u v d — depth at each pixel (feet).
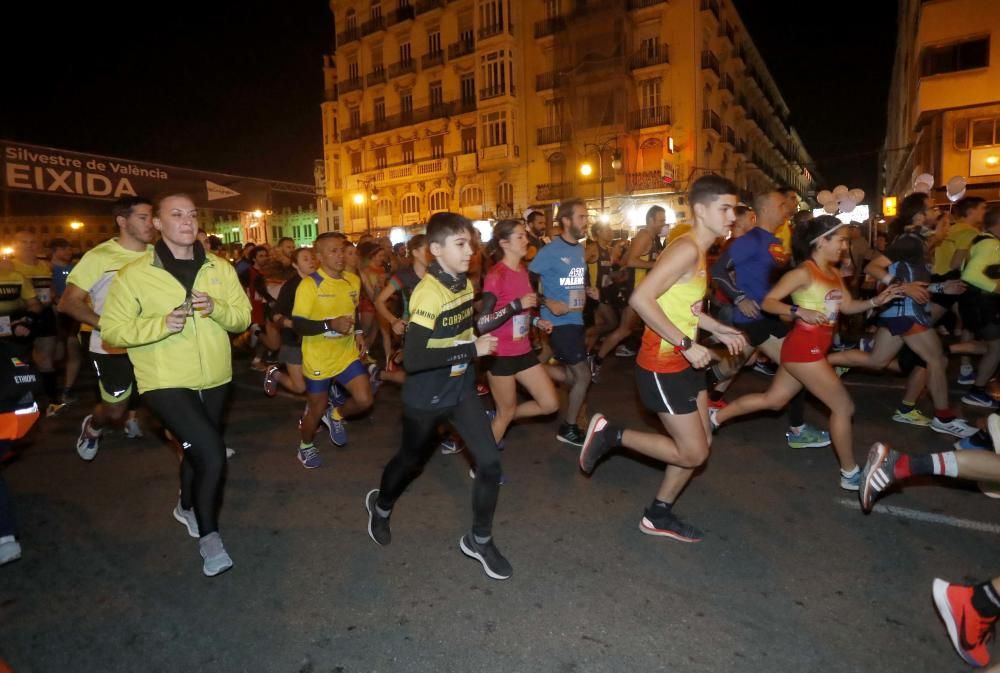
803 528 12.60
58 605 10.69
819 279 13.03
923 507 13.29
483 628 9.69
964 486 14.16
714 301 23.26
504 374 14.85
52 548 12.74
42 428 21.63
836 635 9.29
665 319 10.30
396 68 126.11
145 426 21.58
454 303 10.36
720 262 17.11
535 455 17.39
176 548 12.61
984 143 75.10
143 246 15.67
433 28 119.75
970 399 20.67
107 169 47.52
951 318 27.68
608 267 28.04
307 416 16.51
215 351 11.37
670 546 12.07
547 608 10.16
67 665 9.14
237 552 12.33
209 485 10.84
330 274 16.03
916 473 11.22
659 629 9.53
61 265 24.53
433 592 10.73
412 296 10.23
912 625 9.48
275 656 9.19
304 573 11.47
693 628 9.54
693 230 10.79
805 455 16.61
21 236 23.20
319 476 16.38
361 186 133.18
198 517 10.91
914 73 92.68
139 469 17.30
